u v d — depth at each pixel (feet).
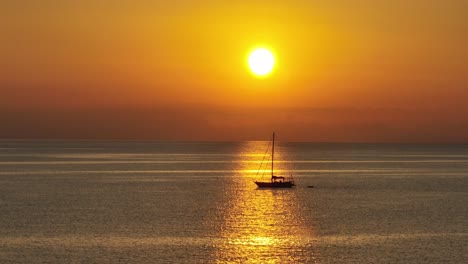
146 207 395.34
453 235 302.25
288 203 426.51
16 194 466.29
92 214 361.30
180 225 325.01
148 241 281.74
